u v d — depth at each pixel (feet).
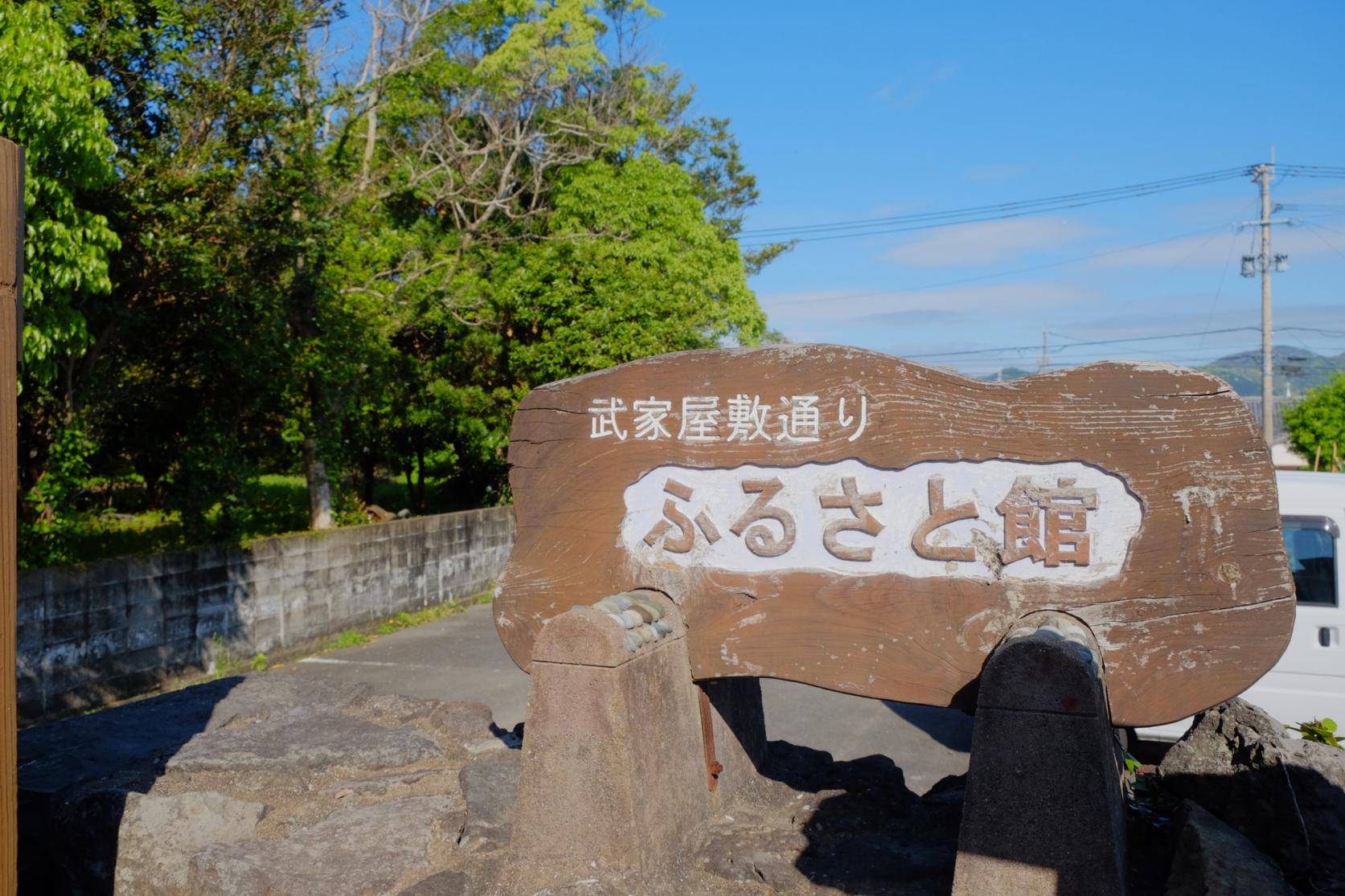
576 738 11.81
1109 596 11.57
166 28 27.12
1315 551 21.34
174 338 29.94
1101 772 9.87
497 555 47.06
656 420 13.57
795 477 12.96
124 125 26.86
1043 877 9.98
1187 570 11.31
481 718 18.02
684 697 13.19
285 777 15.19
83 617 25.45
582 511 13.94
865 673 12.56
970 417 12.15
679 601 13.42
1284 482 21.97
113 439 32.42
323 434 40.16
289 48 32.71
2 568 8.29
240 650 30.91
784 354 13.00
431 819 13.75
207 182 27.89
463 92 60.54
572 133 63.46
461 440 54.08
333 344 37.83
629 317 48.73
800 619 12.87
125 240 26.21
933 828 13.57
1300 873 11.44
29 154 20.42
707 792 13.67
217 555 30.04
